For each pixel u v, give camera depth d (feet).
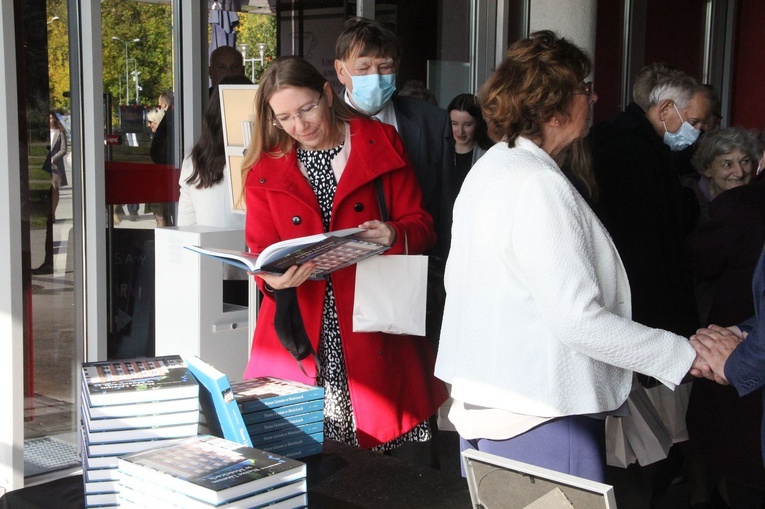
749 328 7.26
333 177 8.78
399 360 9.04
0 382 11.28
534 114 6.49
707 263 10.87
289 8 14.44
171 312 10.12
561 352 6.27
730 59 27.40
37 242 11.89
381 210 8.86
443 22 17.13
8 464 11.34
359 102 10.97
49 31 11.84
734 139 12.98
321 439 7.07
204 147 11.46
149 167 13.28
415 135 11.91
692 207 13.23
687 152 14.82
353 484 6.42
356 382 8.74
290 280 7.88
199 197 11.65
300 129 8.30
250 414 6.66
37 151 11.78
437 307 9.91
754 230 10.46
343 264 8.09
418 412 9.13
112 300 12.96
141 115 13.09
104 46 12.55
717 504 12.26
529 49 6.57
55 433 12.30
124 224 13.03
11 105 10.94
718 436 10.77
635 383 8.42
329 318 8.80
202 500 5.10
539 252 6.09
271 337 8.89
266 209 8.83
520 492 5.09
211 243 9.89
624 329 6.15
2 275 11.16
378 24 10.98
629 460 8.49
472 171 6.83
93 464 5.91
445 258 12.12
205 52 13.61
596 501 4.70
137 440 5.99
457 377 6.67
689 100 11.39
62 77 12.04
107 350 12.86
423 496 6.21
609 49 22.11
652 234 10.85
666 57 24.76
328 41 15.05
